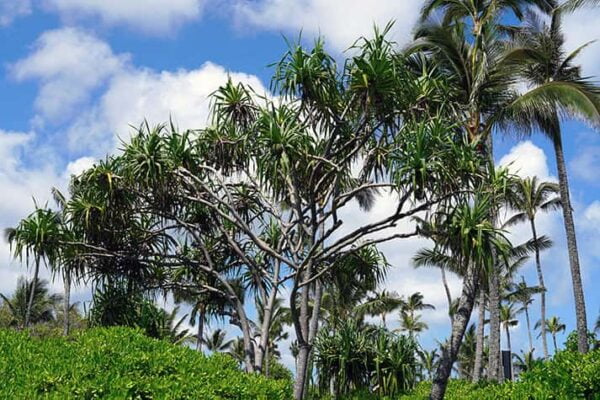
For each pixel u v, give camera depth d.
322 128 14.07
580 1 18.73
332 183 14.81
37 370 5.90
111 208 15.99
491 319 23.66
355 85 13.15
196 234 16.84
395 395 14.97
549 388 6.35
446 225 13.12
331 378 15.45
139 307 17.27
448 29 16.64
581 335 21.58
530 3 17.62
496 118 15.87
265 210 16.42
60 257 16.33
